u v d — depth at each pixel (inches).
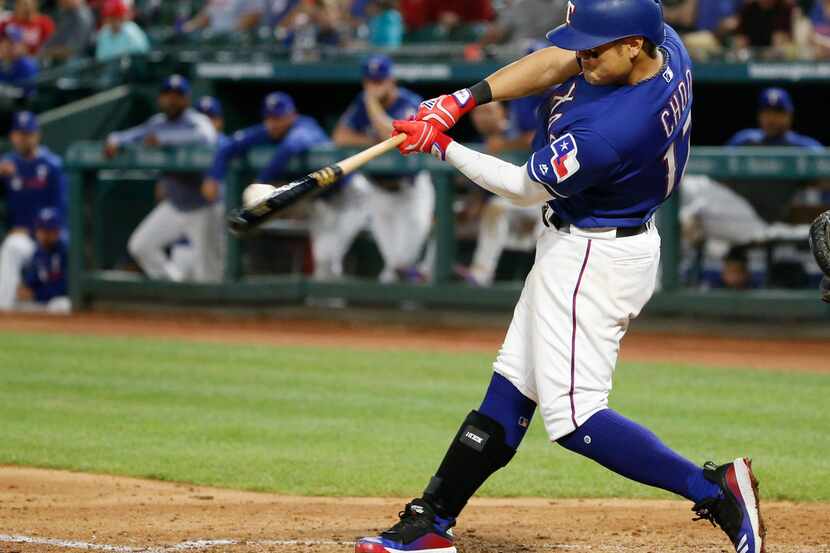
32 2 2330.2
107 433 963.3
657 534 666.2
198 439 943.7
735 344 1502.2
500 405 569.9
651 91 528.1
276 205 554.6
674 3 1937.7
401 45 2132.1
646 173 536.4
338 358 1386.6
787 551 628.4
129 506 732.7
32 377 1232.8
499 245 1624.0
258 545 628.1
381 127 1592.0
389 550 560.1
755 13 1860.2
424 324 1673.2
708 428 985.5
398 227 1663.4
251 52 2137.1
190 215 1753.2
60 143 2142.0
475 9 2122.3
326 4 2185.0
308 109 2240.4
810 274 1514.5
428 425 1008.2
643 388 1185.4
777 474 820.6
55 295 1856.5
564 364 544.7
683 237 1556.3
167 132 1749.5
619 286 546.3
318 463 859.4
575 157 521.3
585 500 770.8
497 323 1635.1
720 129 2066.9
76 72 2245.3
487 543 642.2
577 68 569.6
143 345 1480.1
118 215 1797.5
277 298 1739.7
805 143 1566.2
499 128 1606.8
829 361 1376.7
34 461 860.0
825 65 1797.5
